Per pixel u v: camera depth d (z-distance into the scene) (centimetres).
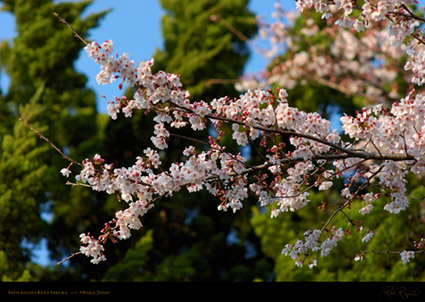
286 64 1280
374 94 1206
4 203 1137
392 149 404
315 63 1245
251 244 1515
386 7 365
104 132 1505
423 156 382
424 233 959
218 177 392
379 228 975
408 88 1197
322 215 1059
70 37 1628
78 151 1422
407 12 401
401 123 368
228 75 1662
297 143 408
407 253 475
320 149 410
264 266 1341
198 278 1339
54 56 1603
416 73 419
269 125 391
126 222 402
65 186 1369
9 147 1209
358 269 987
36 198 1184
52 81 1623
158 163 394
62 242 1384
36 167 1185
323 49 1259
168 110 361
